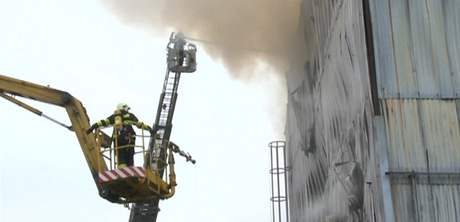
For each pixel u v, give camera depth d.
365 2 15.88
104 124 17.27
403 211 14.41
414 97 15.22
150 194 17.80
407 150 14.85
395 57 15.49
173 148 18.36
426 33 15.66
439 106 15.16
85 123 18.33
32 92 18.61
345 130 18.61
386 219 14.25
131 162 17.12
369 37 15.65
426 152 14.84
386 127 14.98
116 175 16.55
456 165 14.77
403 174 14.68
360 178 16.86
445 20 15.73
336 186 20.39
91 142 17.94
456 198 14.55
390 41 15.59
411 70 15.41
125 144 17.06
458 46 15.56
